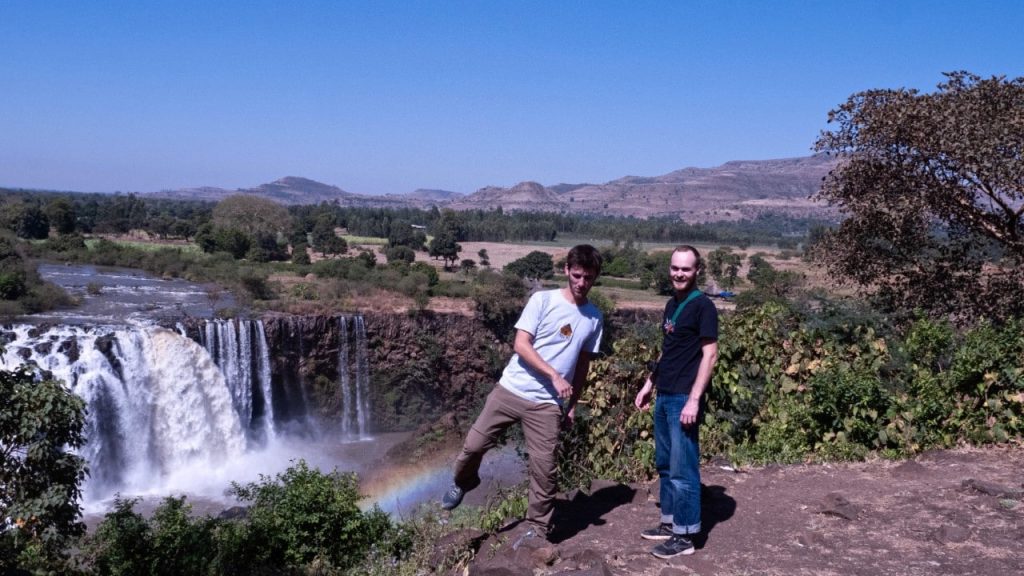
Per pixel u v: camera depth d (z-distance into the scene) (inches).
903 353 301.3
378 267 2851.9
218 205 4571.9
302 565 429.1
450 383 2197.3
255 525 444.5
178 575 422.3
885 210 551.8
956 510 193.6
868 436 268.1
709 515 202.8
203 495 1333.7
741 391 277.9
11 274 1771.7
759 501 212.4
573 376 180.7
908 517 192.2
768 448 269.0
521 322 176.4
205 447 1524.4
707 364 169.9
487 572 170.4
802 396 289.1
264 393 1792.6
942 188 541.0
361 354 2027.6
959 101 535.5
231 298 2135.8
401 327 2096.5
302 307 2034.9
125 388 1397.6
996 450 256.2
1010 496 199.5
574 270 173.0
